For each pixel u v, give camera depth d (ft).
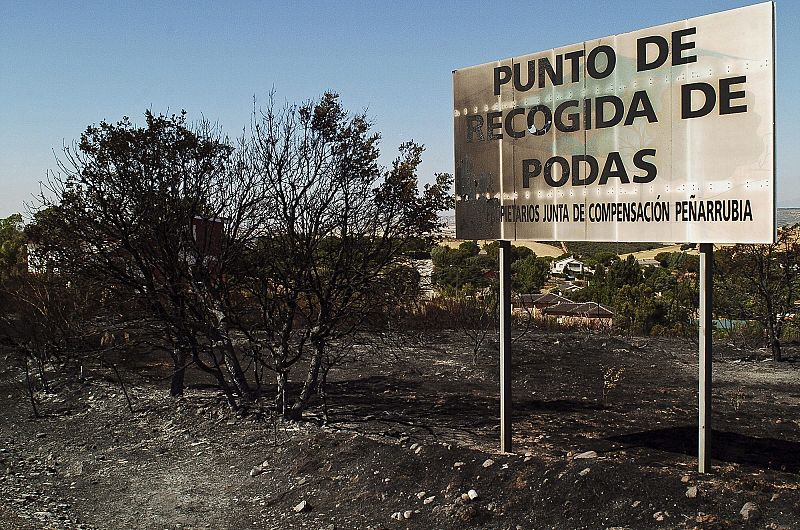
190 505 25.12
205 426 33.81
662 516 19.02
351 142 33.58
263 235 33.94
